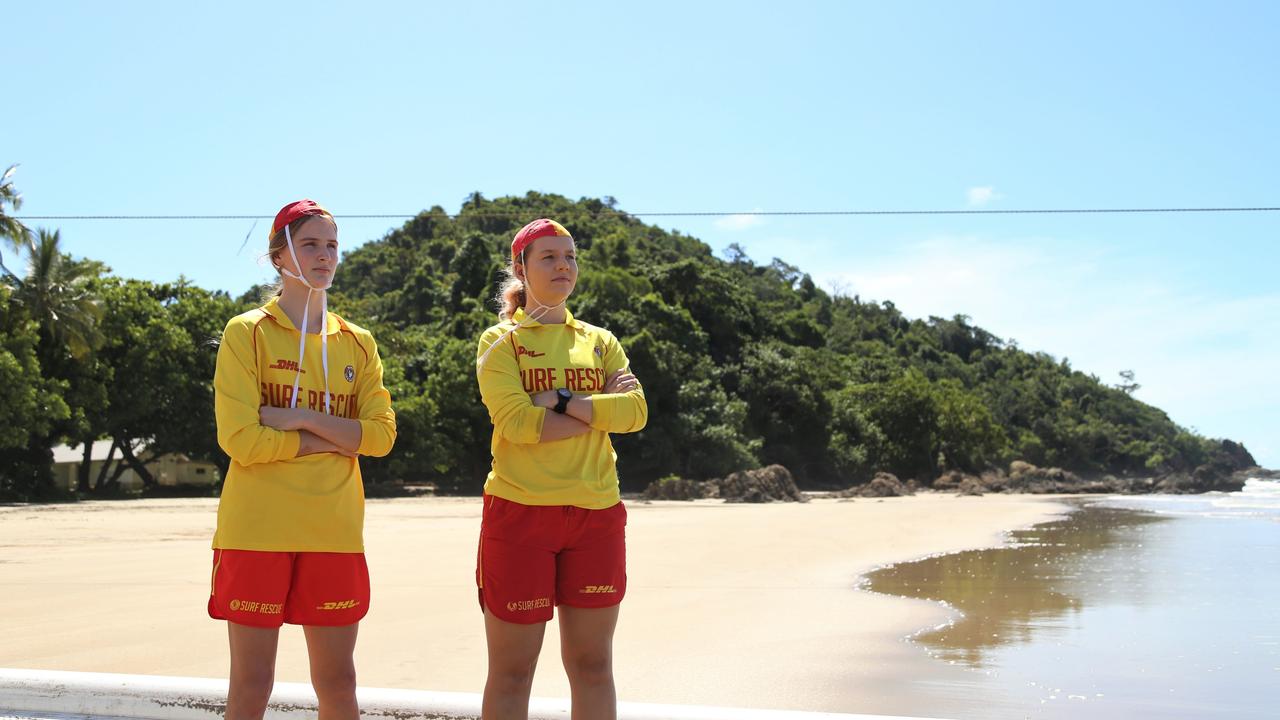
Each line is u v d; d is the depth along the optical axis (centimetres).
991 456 7888
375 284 11269
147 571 1124
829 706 609
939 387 7825
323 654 286
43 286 3578
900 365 11312
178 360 4209
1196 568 1549
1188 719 591
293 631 734
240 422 273
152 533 1780
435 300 8831
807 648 794
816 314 12812
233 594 272
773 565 1494
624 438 5334
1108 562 1661
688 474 5488
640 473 5416
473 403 4925
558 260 311
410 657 675
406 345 5425
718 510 3344
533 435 282
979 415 7394
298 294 306
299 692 317
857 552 1794
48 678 328
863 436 7056
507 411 286
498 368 298
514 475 287
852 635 866
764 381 6619
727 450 5500
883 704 617
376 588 1038
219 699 312
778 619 943
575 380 307
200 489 4544
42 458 3722
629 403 299
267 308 299
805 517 2911
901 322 14225
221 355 283
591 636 291
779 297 12744
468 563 1309
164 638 696
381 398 317
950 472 6631
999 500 5238
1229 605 1103
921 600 1134
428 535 1858
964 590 1246
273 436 274
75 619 778
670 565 1445
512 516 285
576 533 288
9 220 3503
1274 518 3272
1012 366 12912
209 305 4375
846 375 8400
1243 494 6762
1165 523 2980
